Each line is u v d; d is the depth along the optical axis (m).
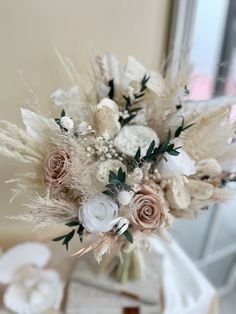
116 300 0.52
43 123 0.35
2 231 0.50
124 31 0.49
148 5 0.49
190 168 0.36
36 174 0.36
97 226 0.32
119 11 0.47
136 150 0.36
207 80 0.62
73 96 0.39
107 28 0.48
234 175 0.43
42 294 0.52
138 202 0.33
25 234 0.52
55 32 0.45
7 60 0.43
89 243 0.36
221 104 0.42
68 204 0.34
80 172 0.34
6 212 0.48
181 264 0.59
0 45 0.42
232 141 0.41
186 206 0.38
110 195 0.33
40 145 0.36
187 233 0.83
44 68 0.46
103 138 0.36
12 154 0.35
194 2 0.52
